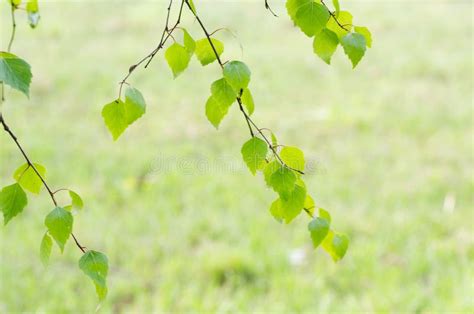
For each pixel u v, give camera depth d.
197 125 10.47
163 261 6.50
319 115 10.84
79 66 13.76
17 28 16.53
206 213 7.37
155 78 13.00
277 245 6.64
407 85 12.30
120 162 8.94
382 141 9.66
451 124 10.26
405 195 7.75
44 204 7.65
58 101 11.70
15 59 1.63
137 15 18.19
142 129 10.24
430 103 11.25
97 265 1.99
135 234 6.99
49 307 5.62
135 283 6.07
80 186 8.12
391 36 15.77
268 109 11.22
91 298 5.80
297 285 5.90
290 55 14.42
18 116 10.79
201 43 2.06
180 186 8.10
